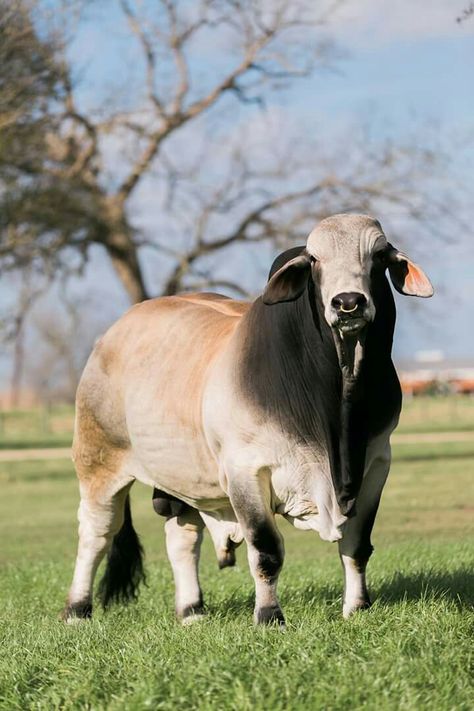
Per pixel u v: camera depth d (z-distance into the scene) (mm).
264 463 7457
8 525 21188
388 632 6785
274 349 7422
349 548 7848
